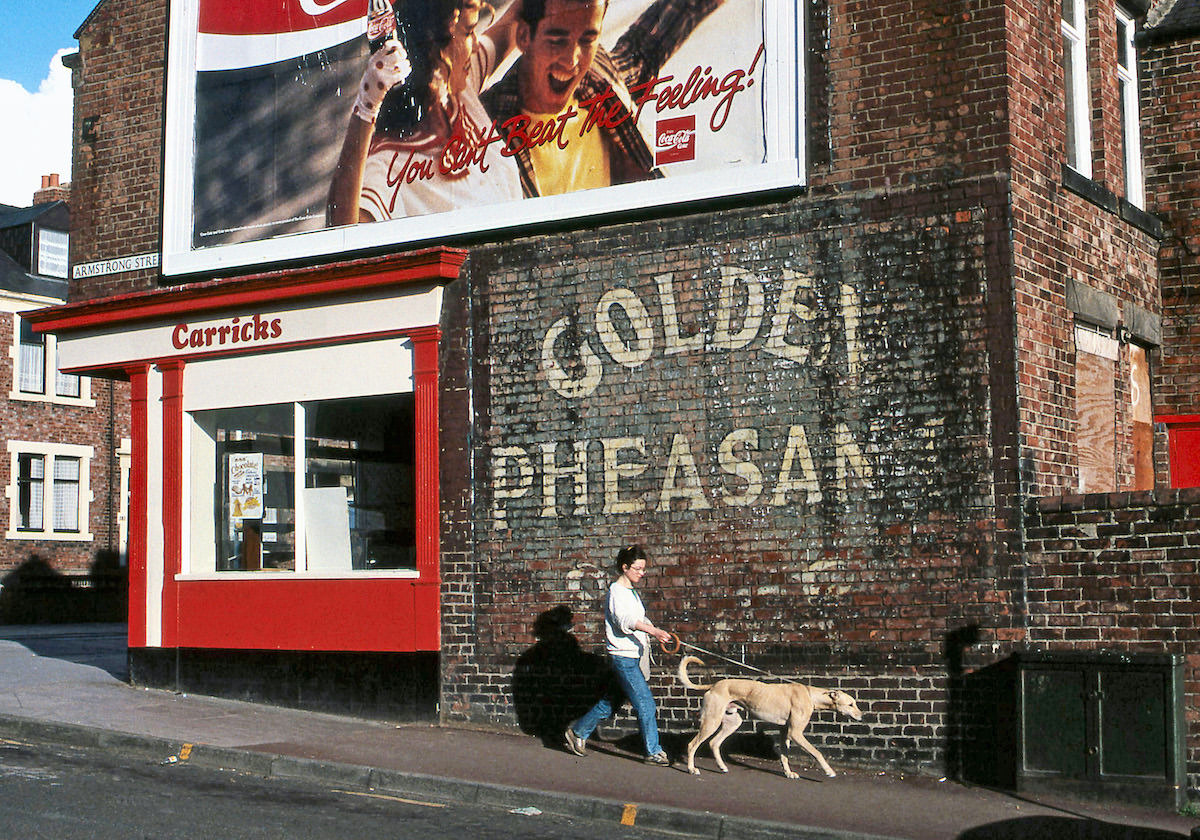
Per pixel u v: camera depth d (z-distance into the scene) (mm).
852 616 11156
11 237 36438
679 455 11922
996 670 10625
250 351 14055
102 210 15469
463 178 13195
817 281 11500
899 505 11062
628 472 12125
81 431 35406
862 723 11039
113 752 11336
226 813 8758
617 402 12227
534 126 12867
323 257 13922
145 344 14703
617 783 10211
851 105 11516
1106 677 9906
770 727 11469
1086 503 10438
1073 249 11875
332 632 13359
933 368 11031
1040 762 10070
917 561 10969
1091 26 13109
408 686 12914
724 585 11641
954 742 10711
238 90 14695
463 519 12820
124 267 15211
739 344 11750
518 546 12570
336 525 13625
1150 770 9703
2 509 33312
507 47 13117
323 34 14242
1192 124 13781
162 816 8516
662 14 12352
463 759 11008
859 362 11297
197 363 14445
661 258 12141
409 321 13141
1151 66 14008
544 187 12758
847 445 11281
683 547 11836
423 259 12867
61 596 33750
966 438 10875
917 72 11297
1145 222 13352
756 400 11656
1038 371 11094
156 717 12461
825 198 11531
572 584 12305
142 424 14680
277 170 14359
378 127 13789
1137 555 10227
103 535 35719
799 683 11117
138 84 15383
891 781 10625
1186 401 13562
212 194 14711
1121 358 12820
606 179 12445
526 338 12672
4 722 12023
